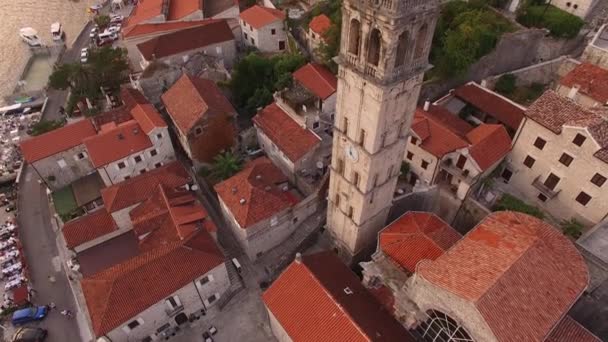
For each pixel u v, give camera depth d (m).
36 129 73.00
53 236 59.91
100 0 127.19
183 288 43.75
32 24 116.75
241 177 53.34
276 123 61.31
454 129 55.47
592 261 39.81
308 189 57.16
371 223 46.25
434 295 32.53
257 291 50.78
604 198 44.81
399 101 34.31
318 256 43.59
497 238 34.88
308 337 37.28
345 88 35.72
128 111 66.75
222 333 47.09
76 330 49.25
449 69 60.75
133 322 41.91
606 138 43.62
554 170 48.62
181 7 92.12
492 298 29.09
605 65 63.34
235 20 89.62
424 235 41.50
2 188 69.44
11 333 49.34
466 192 50.78
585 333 34.38
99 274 44.62
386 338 36.38
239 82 72.69
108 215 54.12
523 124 49.69
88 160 63.78
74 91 79.94
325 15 76.25
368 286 43.56
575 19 67.19
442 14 63.66
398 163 41.53
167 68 74.12
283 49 85.06
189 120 59.97
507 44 64.62
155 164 63.28
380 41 29.81
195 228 49.84
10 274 55.19
